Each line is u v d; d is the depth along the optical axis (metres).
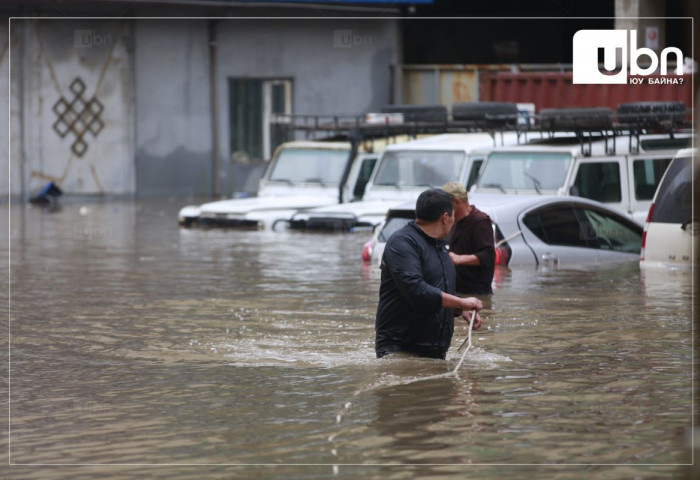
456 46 83.81
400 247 18.27
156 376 19.16
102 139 76.00
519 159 42.47
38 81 74.19
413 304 18.12
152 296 29.34
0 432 15.46
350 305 27.25
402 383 17.92
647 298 26.94
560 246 33.75
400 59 80.06
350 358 20.45
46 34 74.12
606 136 42.84
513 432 14.94
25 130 74.12
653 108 44.47
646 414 15.79
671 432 14.83
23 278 33.72
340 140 59.47
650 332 22.38
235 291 30.17
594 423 15.32
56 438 15.16
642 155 42.75
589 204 35.12
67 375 19.34
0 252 42.09
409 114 53.72
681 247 31.45
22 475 13.56
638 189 42.56
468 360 19.66
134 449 14.57
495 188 42.31
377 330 19.16
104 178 76.12
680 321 23.69
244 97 78.62
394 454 14.06
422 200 18.39
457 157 48.72
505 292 28.14
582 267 33.00
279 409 16.50
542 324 23.48
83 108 75.44
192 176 78.19
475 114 51.47
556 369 18.88
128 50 75.94
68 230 52.31
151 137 76.88
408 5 78.81
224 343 22.16
